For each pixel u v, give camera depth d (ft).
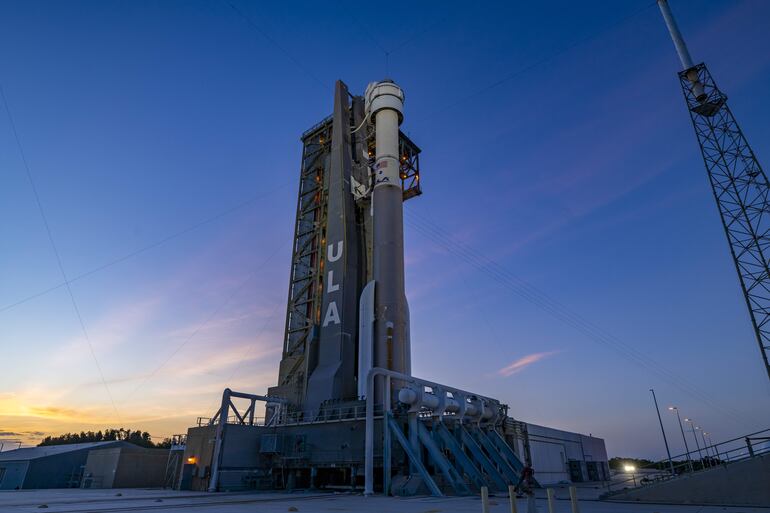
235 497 103.50
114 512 64.64
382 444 122.11
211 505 79.92
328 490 131.54
